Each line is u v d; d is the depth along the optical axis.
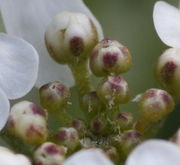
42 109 0.06
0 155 0.06
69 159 0.05
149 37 0.07
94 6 0.07
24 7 0.07
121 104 0.07
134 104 0.07
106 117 0.06
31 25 0.07
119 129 0.06
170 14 0.06
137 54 0.07
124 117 0.06
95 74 0.06
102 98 0.06
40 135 0.06
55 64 0.07
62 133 0.06
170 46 0.07
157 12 0.06
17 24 0.07
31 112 0.06
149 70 0.07
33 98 0.07
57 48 0.06
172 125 0.06
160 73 0.06
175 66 0.06
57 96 0.06
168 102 0.06
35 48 0.07
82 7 0.07
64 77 0.07
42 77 0.07
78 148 0.06
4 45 0.06
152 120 0.06
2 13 0.07
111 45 0.06
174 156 0.05
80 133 0.06
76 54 0.06
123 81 0.06
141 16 0.07
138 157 0.05
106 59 0.06
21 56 0.06
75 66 0.06
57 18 0.06
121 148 0.06
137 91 0.07
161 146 0.05
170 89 0.06
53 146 0.06
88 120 0.06
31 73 0.06
